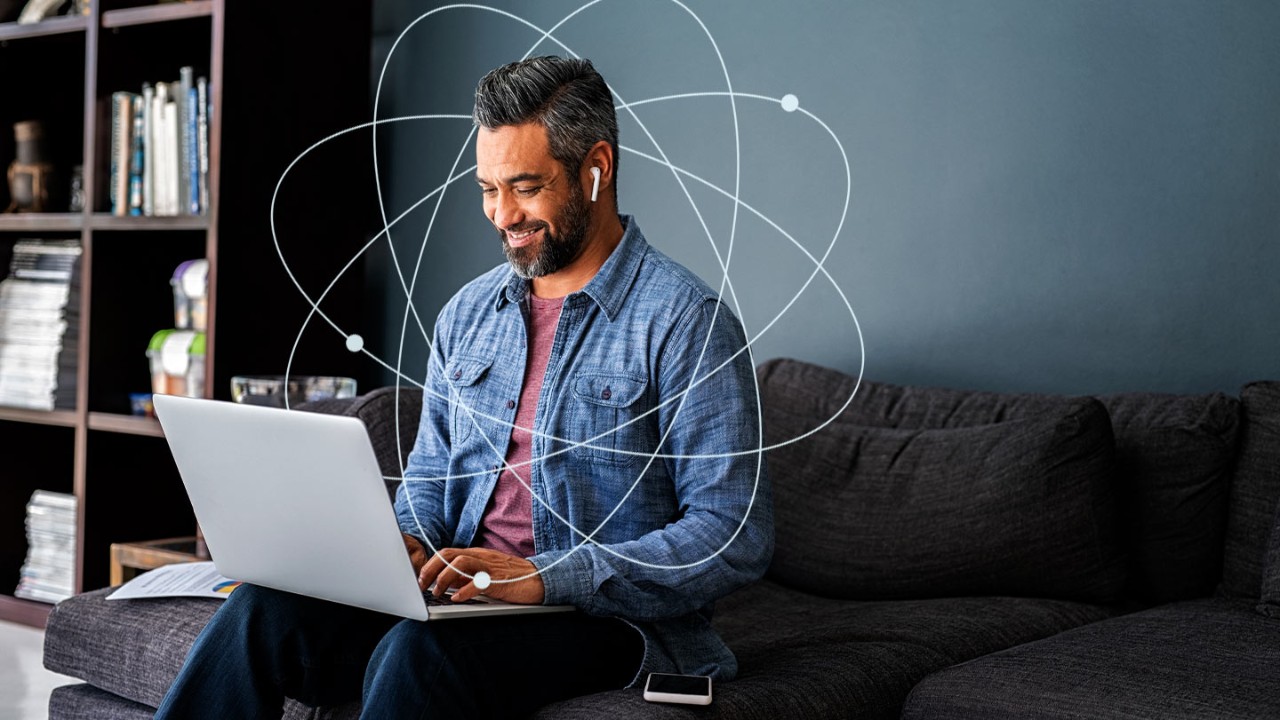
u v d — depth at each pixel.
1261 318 2.26
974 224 2.55
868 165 2.67
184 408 1.39
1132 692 1.41
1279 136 2.24
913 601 2.08
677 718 1.32
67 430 3.61
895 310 2.64
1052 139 2.46
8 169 3.52
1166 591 2.06
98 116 3.13
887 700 1.59
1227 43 2.29
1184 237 2.33
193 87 3.00
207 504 1.46
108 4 3.14
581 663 1.44
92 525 3.18
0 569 3.43
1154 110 2.36
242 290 2.97
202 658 1.46
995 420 2.23
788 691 1.48
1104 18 2.41
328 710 1.58
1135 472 2.11
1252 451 2.05
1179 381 2.34
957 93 2.56
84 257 3.15
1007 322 2.52
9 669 2.80
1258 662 1.52
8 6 3.42
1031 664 1.53
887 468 2.20
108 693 1.92
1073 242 2.45
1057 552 2.01
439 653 1.32
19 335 3.32
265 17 2.99
